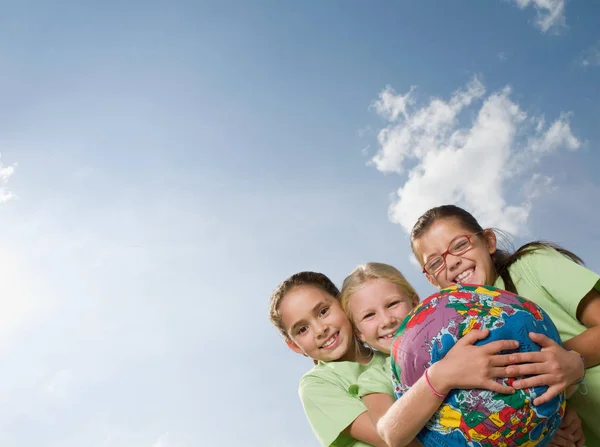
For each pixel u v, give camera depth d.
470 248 2.68
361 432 2.46
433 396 1.85
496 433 1.81
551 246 2.66
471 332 1.87
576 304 2.42
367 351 2.97
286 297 2.87
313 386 2.70
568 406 2.48
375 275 2.75
